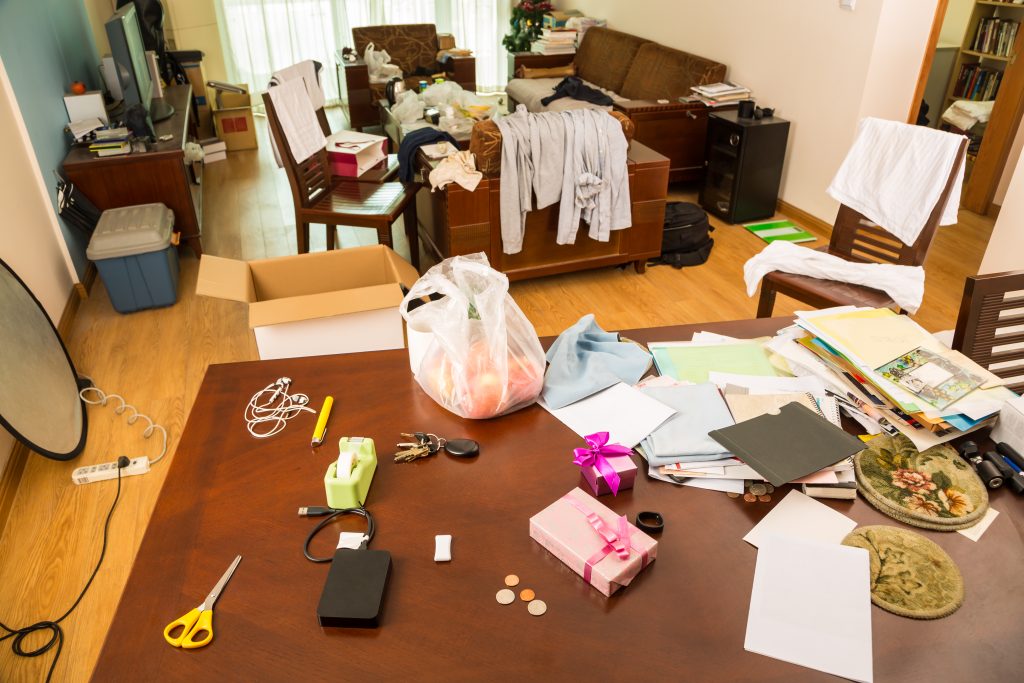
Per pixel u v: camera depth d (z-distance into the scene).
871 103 3.71
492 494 1.25
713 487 1.27
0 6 3.04
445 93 5.09
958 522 1.19
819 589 1.07
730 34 4.59
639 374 1.54
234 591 1.08
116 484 2.24
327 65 6.64
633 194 3.35
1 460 2.18
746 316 3.23
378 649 0.99
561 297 3.41
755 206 4.27
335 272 2.23
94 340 3.06
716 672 0.96
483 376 1.38
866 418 1.41
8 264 2.61
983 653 0.99
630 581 1.09
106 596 1.87
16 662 1.69
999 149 4.10
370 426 1.42
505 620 1.03
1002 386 1.43
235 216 4.41
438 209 3.28
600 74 5.85
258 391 1.53
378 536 1.17
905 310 2.38
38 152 3.16
